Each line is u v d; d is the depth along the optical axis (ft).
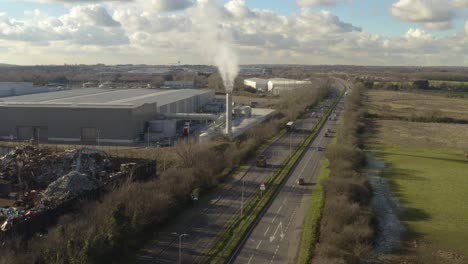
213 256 218.59
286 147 481.05
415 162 442.09
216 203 293.23
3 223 229.45
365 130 628.28
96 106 479.41
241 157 406.00
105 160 353.92
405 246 245.65
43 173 319.47
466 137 595.88
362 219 259.39
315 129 606.55
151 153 406.00
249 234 247.29
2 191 291.58
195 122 604.08
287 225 260.62
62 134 479.41
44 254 194.49
